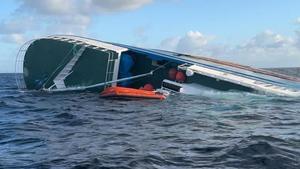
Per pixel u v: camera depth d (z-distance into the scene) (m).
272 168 10.16
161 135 14.82
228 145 12.69
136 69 33.75
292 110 22.19
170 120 18.78
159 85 32.94
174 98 28.19
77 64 32.78
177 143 13.27
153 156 11.36
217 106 24.02
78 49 32.56
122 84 32.66
